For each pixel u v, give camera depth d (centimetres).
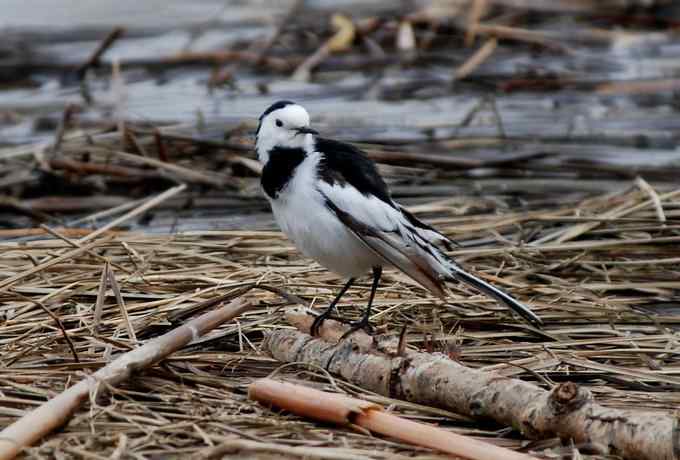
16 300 1092
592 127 1955
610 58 2414
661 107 2100
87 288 1111
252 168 1599
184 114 2005
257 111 2025
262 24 2684
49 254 1214
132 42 2591
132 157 1611
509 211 1469
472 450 759
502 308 1096
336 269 1010
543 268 1217
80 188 1617
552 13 2686
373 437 804
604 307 1101
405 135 1877
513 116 2022
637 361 994
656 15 2678
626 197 1442
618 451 771
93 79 2322
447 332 1052
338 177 968
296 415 842
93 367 923
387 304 1093
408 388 877
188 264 1216
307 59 2341
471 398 840
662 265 1234
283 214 995
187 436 805
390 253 957
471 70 2295
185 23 2734
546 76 2261
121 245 1224
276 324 1045
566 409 793
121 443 770
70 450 762
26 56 2473
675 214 1343
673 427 755
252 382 907
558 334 1048
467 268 1225
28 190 1616
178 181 1605
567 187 1605
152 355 884
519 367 947
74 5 2975
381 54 2389
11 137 1878
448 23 2505
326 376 909
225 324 1038
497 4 2677
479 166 1661
